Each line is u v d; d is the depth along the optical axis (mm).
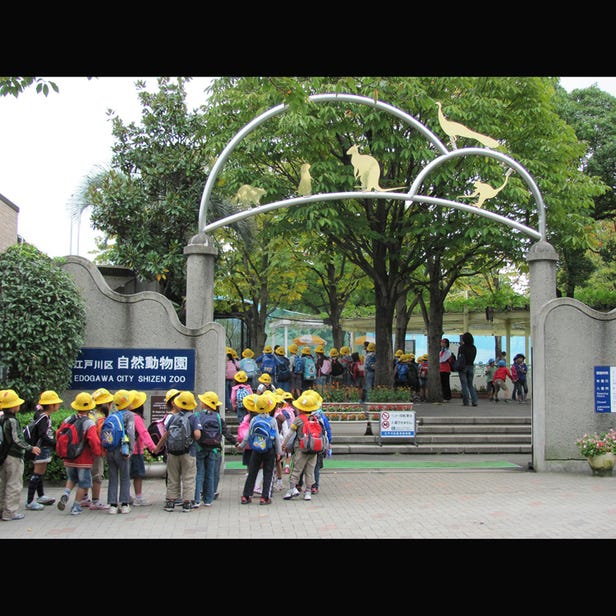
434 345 22438
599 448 12438
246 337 26641
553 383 13125
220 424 10172
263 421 10109
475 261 21625
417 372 22172
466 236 17125
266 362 17172
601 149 25406
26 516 9281
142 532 8242
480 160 16734
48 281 11797
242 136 12938
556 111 24141
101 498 10602
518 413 18312
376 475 12719
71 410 12430
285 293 27531
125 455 9445
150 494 10984
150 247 18469
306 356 17797
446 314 27141
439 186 17188
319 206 16438
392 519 8945
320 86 16031
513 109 18328
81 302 12250
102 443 9414
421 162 17672
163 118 19047
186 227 18672
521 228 13586
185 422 9578
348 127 16688
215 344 12758
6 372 11258
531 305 13727
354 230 17516
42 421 9906
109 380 12680
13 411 9195
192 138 19078
